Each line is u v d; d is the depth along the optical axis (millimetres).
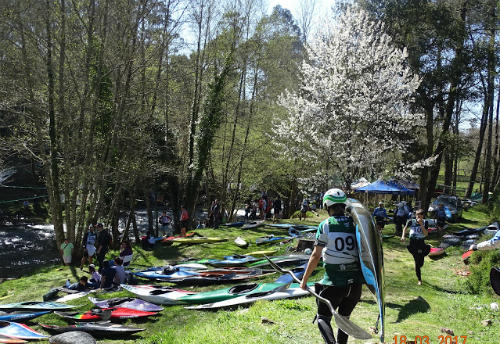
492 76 27969
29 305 10719
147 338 7461
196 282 12258
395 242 17766
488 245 5469
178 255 17000
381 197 40875
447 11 24922
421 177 27469
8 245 25688
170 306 10195
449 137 27016
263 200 27453
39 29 17375
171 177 27672
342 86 20469
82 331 8078
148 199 25422
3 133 20219
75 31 18281
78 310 10352
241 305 9117
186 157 29047
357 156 20000
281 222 24703
